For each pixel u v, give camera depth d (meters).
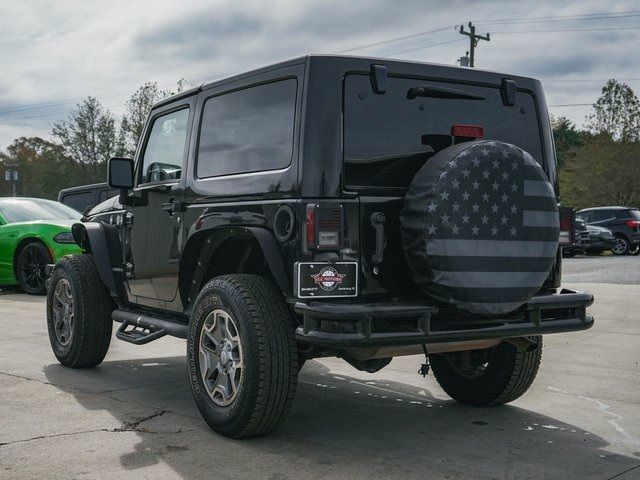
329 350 3.85
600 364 6.07
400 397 4.93
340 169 3.60
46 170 58.03
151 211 4.95
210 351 3.98
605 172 47.47
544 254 3.74
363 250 3.61
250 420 3.66
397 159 3.77
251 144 4.00
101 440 3.79
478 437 3.97
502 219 3.61
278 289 3.83
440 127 3.96
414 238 3.55
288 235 3.58
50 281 5.81
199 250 4.49
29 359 6.05
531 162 3.72
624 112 58.16
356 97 3.71
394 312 3.43
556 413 4.53
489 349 4.54
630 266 17.50
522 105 4.32
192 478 3.24
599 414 4.51
